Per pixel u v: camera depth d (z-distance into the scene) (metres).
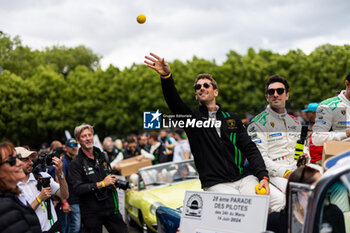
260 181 3.66
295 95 35.59
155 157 10.86
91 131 5.21
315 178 2.56
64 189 5.12
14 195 3.20
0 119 43.69
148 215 6.95
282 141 4.18
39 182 4.17
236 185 3.87
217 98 37.78
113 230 5.21
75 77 48.03
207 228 3.13
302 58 36.09
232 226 3.00
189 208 3.29
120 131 43.41
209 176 3.88
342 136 3.91
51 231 4.04
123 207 7.26
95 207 5.06
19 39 48.38
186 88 38.88
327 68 35.06
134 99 41.38
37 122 44.56
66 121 44.97
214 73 38.38
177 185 7.86
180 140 10.45
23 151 4.11
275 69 36.78
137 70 42.78
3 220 3.01
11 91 44.34
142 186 8.17
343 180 2.34
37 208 3.93
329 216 2.36
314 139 4.11
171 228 4.39
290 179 2.70
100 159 5.32
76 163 5.13
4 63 47.78
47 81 45.94
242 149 3.93
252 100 37.22
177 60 40.53
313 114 6.88
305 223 2.35
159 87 40.31
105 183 5.02
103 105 44.25
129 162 9.50
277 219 3.00
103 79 44.81
